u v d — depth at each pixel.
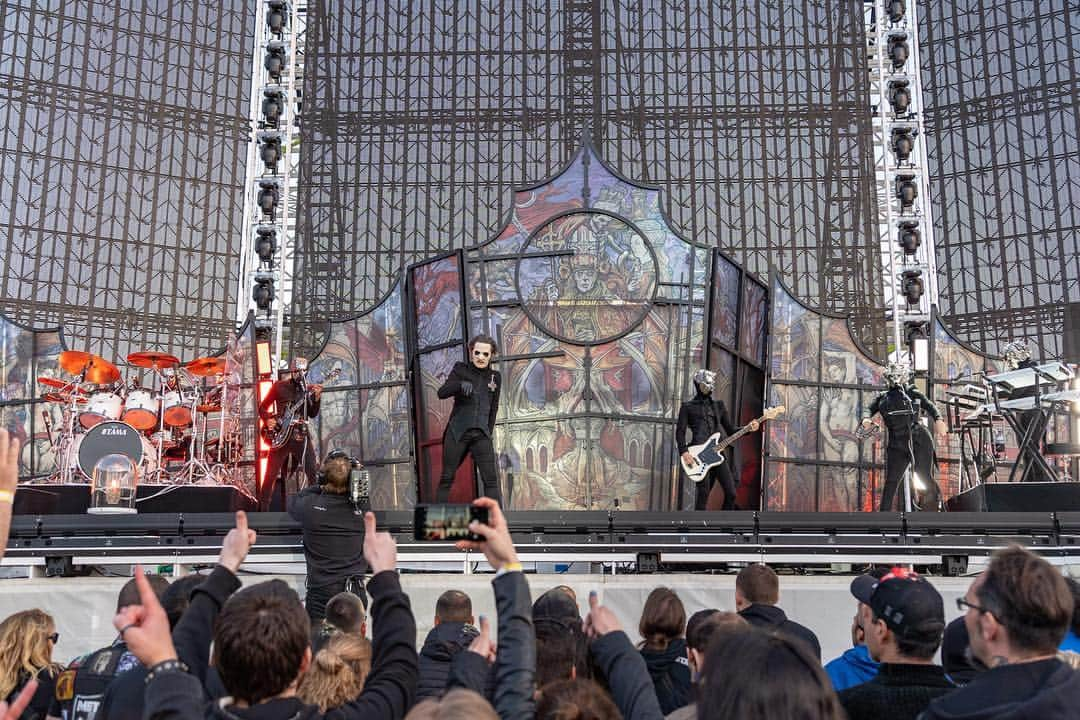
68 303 34.56
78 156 34.12
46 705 4.99
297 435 14.49
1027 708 2.83
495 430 15.11
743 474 15.59
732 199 36.00
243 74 36.94
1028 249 35.12
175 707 2.70
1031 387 14.47
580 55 35.62
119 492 13.70
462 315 15.27
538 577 10.73
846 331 16.19
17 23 35.09
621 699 3.01
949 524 11.34
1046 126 34.19
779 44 35.94
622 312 15.38
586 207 15.59
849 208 34.34
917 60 24.02
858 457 15.85
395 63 36.44
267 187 22.64
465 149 35.38
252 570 11.91
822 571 12.83
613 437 15.12
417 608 10.50
